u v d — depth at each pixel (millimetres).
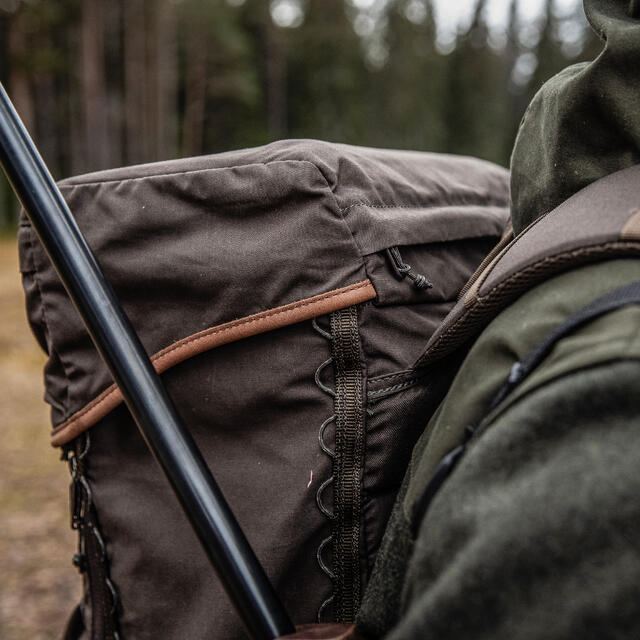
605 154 529
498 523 352
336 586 670
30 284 812
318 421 676
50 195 577
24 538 2791
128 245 711
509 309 496
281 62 25859
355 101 24953
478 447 400
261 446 688
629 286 406
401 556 513
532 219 592
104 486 769
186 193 698
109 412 755
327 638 516
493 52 22672
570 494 336
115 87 21094
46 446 3832
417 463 559
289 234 673
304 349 678
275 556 655
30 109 18562
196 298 692
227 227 692
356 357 673
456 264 816
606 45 490
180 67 23734
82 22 18297
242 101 24406
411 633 359
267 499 671
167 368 697
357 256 676
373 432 674
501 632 334
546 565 330
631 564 313
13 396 4805
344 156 733
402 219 732
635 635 307
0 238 15789
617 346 364
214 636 669
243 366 688
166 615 716
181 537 714
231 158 725
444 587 355
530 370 423
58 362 804
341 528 670
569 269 463
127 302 717
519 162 605
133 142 19875
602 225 445
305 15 25453
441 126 23953
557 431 365
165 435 533
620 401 349
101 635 783
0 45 17922
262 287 673
